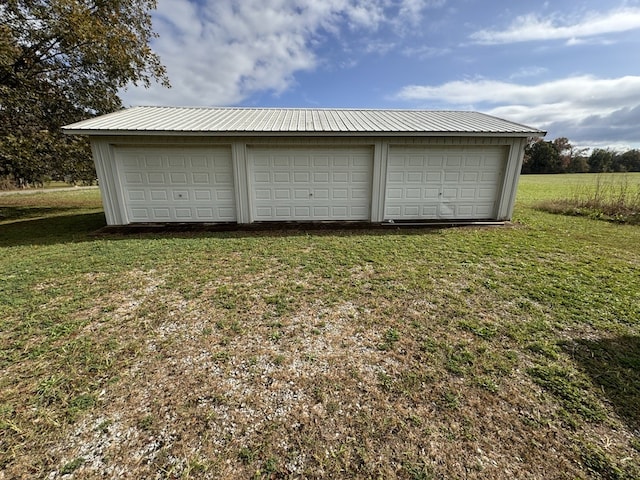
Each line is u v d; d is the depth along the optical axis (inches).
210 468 60.3
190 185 292.2
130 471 59.8
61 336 106.6
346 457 62.8
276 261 187.8
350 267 177.0
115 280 157.3
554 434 68.4
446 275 164.2
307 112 370.0
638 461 62.2
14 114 381.1
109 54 398.0
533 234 260.5
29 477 58.5
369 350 99.3
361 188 302.8
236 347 100.8
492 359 94.3
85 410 74.7
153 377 86.5
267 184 296.4
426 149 293.1
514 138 288.7
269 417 72.8
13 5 334.3
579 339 104.8
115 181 281.4
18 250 212.4
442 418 72.6
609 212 343.3
